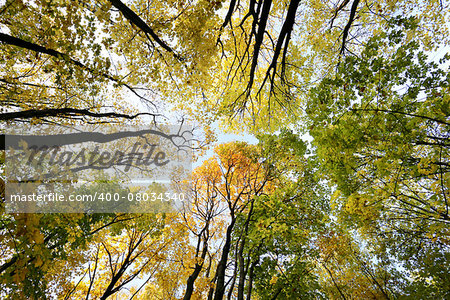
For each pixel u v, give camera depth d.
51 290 7.40
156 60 5.59
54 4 3.50
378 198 4.93
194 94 7.70
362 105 4.29
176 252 9.69
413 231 7.01
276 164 9.72
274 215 7.72
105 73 4.47
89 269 8.85
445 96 3.85
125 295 14.23
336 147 4.57
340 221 5.96
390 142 4.23
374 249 9.37
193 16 4.88
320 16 8.13
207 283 8.66
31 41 4.14
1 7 3.71
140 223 7.49
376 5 6.57
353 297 10.80
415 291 7.48
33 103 5.72
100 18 3.84
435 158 4.51
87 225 6.86
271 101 9.66
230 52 7.63
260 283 8.49
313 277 8.30
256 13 6.05
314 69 8.84
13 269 2.73
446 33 6.17
